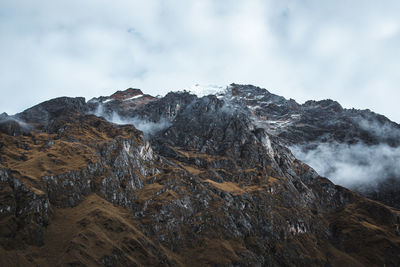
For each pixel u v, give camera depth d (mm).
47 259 160625
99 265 164625
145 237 197000
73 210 197875
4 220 165625
